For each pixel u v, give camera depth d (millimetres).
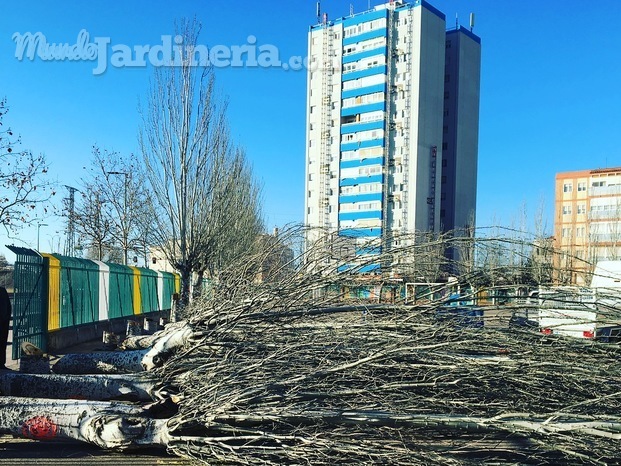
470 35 69688
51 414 5129
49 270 11820
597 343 5031
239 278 6707
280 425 4559
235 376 4758
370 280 5855
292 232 6941
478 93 71375
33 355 7570
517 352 4840
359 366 4566
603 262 12984
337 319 5512
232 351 5207
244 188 24797
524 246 5777
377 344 4887
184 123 17562
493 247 5633
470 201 69188
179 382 5645
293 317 5535
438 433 4488
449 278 5578
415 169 61000
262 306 5504
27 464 4930
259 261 6891
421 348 4363
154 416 5320
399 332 5078
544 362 4363
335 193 66562
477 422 4180
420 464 4105
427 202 62375
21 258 10445
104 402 5359
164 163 17484
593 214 42156
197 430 4828
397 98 62812
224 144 19188
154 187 17641
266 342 5316
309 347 5012
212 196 18438
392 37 62938
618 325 5406
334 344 4941
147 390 5910
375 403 4500
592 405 4379
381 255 5684
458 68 67625
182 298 16766
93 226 25188
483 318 5223
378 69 63062
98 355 7070
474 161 70000
